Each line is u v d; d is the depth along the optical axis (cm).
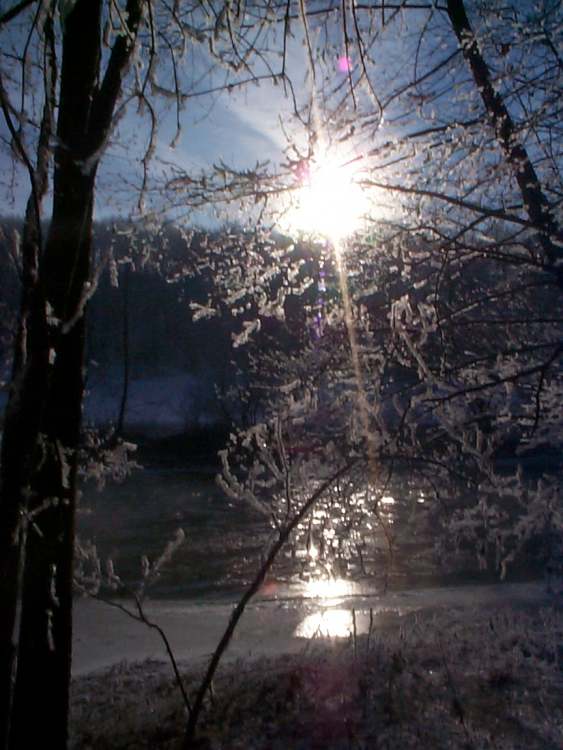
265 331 702
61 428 477
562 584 999
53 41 421
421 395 598
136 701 670
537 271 693
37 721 483
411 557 1328
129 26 475
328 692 626
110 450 588
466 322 663
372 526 648
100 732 598
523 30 675
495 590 1173
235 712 605
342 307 686
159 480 2639
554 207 644
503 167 673
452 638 799
